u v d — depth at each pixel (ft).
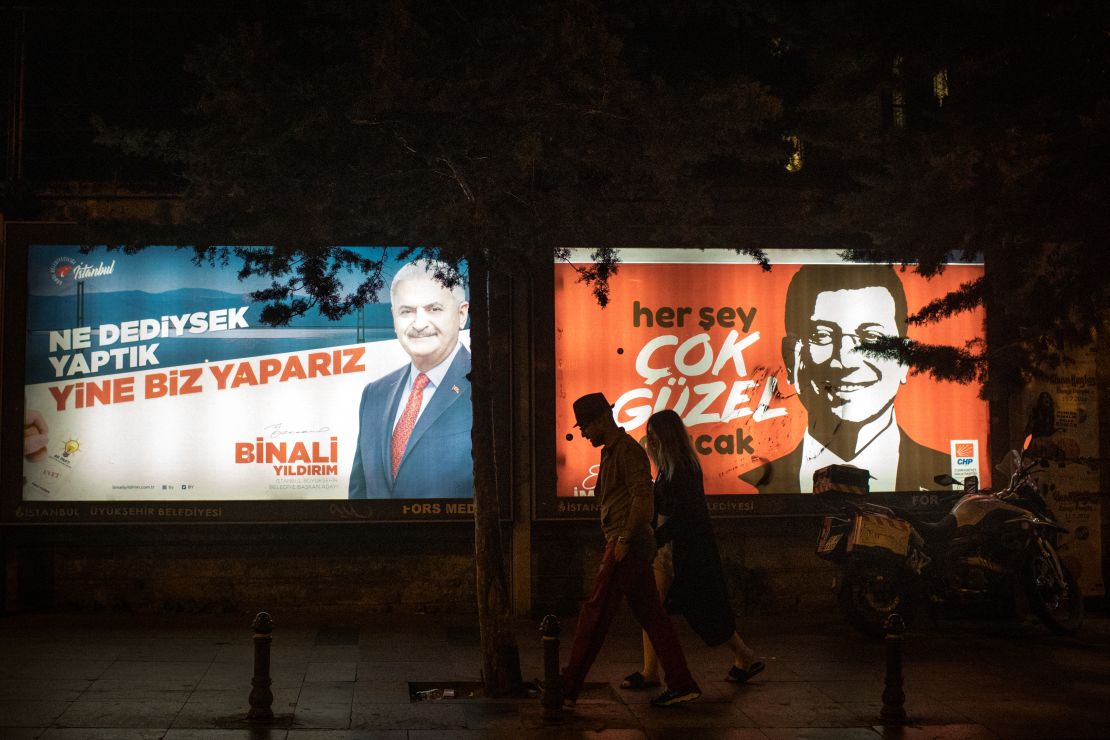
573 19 26.05
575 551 40.81
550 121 27.35
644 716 26.94
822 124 36.17
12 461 38.70
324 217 28.50
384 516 39.60
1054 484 41.93
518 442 40.42
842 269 41.45
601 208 30.30
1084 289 30.37
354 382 39.81
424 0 29.04
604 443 28.68
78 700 27.45
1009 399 42.04
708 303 40.91
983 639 36.99
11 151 40.50
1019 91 31.42
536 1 28.58
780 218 38.75
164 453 39.22
